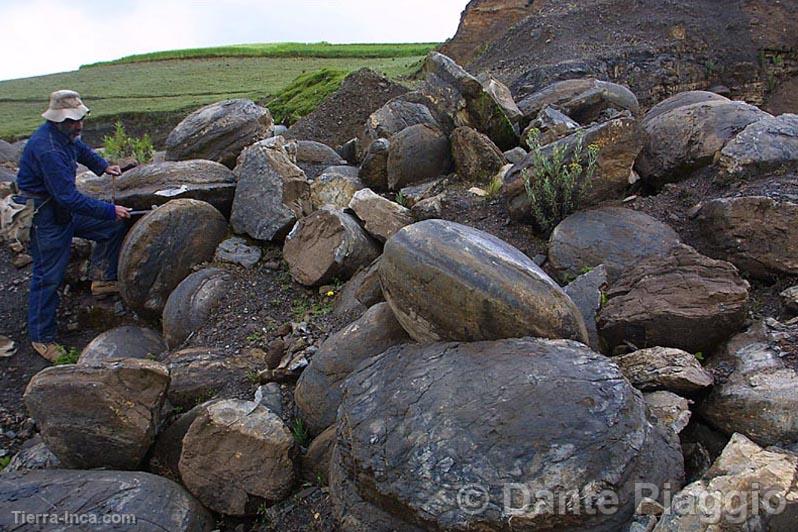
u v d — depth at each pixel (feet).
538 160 15.24
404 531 9.06
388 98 30.25
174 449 12.92
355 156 23.62
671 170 15.99
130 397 12.32
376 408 9.91
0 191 20.54
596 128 15.05
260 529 11.34
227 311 16.37
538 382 9.12
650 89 38.04
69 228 17.81
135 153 26.96
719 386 10.19
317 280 16.11
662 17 42.52
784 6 42.65
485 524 8.43
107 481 11.30
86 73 74.43
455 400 9.32
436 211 16.71
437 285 10.54
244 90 53.93
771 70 40.86
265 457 11.52
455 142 19.07
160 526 10.76
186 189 18.97
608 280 13.12
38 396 12.30
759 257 12.49
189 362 14.61
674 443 9.23
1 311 18.86
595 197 15.20
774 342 10.52
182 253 17.61
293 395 13.46
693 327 10.96
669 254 12.25
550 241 14.47
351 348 12.29
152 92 55.83
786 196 12.79
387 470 9.20
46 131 17.24
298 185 18.61
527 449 8.64
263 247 18.26
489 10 52.90
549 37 43.01
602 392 9.05
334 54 71.82
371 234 16.39
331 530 10.52
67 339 18.42
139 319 18.25
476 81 19.51
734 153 14.65
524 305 10.14
